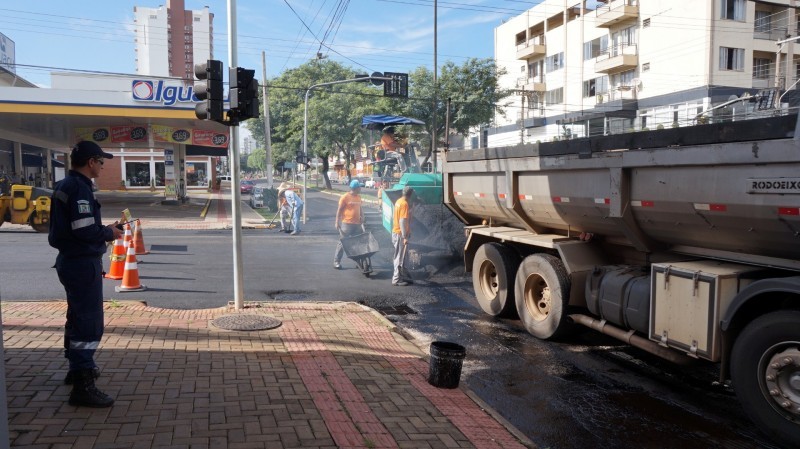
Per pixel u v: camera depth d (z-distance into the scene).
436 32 32.72
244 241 17.91
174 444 3.75
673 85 37.31
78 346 4.16
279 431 4.06
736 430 4.75
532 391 5.61
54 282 10.21
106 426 3.94
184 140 33.50
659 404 5.30
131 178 61.62
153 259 13.48
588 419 4.96
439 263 12.05
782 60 36.38
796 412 4.16
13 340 5.80
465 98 33.22
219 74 7.27
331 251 15.55
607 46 43.25
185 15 102.19
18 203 18.30
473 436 4.29
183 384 4.84
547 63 50.47
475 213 9.36
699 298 4.95
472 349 6.95
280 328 7.00
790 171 4.27
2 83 40.12
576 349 6.96
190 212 29.80
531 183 7.43
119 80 27.00
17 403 4.23
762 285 4.39
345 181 87.94
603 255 7.02
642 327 5.68
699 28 35.19
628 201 5.88
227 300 9.29
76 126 32.59
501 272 8.24
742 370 4.54
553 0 49.62
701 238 5.40
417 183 14.05
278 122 65.50
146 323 6.86
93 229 4.10
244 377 5.11
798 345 4.15
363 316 8.07
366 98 48.69
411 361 6.14
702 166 4.99
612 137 5.97
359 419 4.40
